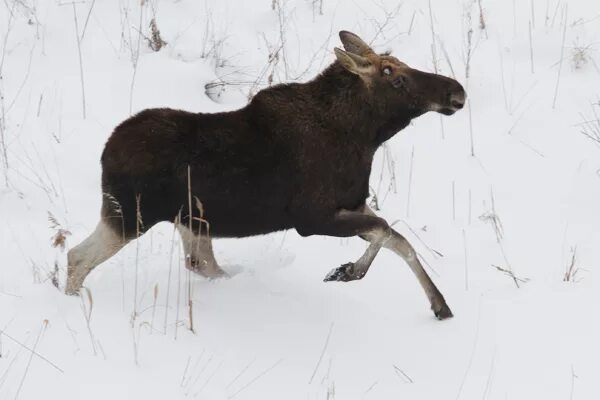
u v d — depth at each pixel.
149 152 15.74
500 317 16.86
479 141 22.75
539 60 25.14
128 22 25.50
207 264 17.72
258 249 19.20
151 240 18.48
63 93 22.81
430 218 20.52
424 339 16.30
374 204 20.73
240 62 24.77
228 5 26.81
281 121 16.17
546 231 19.81
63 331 15.06
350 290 17.92
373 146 16.70
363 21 26.33
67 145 21.42
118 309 16.06
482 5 27.12
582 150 22.27
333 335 16.30
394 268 18.73
